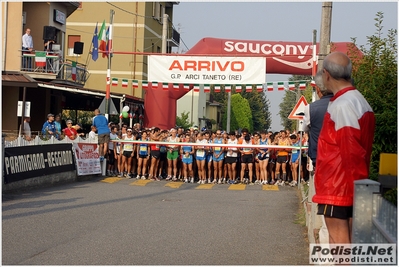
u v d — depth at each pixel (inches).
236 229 385.1
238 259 293.6
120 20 1579.7
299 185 665.6
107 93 868.6
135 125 869.2
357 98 168.6
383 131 354.6
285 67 861.8
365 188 145.1
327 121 170.7
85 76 1237.1
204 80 844.6
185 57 846.5
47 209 454.6
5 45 1072.8
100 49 863.1
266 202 548.7
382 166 159.5
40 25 1175.0
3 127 1076.5
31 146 586.2
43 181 609.6
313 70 726.5
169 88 925.8
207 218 432.8
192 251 310.8
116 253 302.4
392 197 176.4
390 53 386.3
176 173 784.9
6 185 526.9
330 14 505.4
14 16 1079.6
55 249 310.3
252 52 871.1
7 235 345.4
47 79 1093.1
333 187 166.9
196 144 754.8
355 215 145.7
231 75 837.8
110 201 523.8
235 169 753.0
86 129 1400.1
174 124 941.2
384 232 129.2
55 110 1200.2
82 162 722.8
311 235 321.7
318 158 172.9
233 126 3243.1
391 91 369.4
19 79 916.6
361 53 433.1
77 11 1596.9
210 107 3184.1
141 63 1578.5
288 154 736.3
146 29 1595.7
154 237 349.1
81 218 417.4
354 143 162.7
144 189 652.7
